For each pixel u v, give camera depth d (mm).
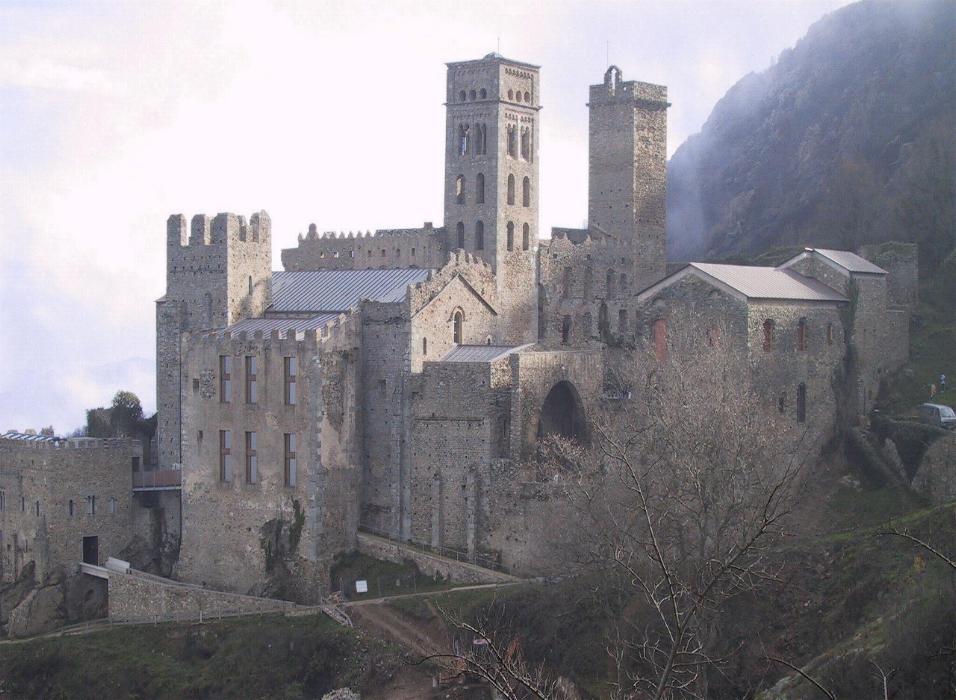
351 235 179750
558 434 139875
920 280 175125
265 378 136625
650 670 98000
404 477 136125
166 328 159125
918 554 100000
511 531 126875
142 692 126125
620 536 105062
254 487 137375
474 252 165875
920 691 79062
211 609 133125
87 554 151125
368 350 139750
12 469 152000
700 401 112688
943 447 128250
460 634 114125
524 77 168125
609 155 191250
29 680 131500
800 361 137875
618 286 186125
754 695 90250
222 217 149750
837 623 99125
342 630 121438
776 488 58656
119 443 153000
